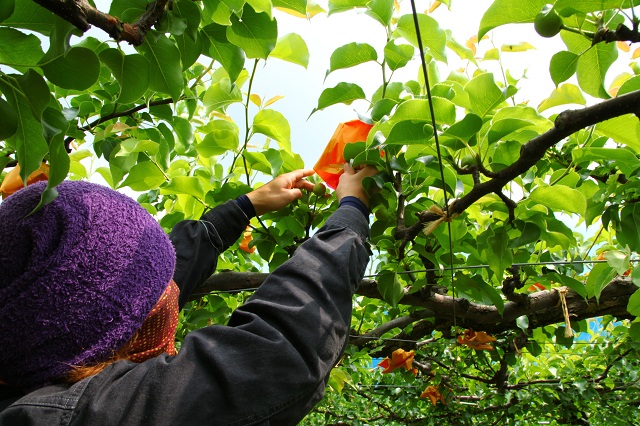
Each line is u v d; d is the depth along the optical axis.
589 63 0.88
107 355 0.60
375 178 1.03
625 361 3.37
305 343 0.61
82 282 0.58
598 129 1.02
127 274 0.61
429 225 1.03
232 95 1.25
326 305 0.67
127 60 0.77
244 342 0.59
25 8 0.64
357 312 2.88
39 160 0.68
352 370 3.38
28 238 0.62
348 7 1.09
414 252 1.64
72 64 0.66
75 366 0.58
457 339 2.16
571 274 1.77
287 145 1.28
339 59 1.11
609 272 1.33
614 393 3.70
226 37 0.98
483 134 1.04
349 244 0.77
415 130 0.94
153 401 0.53
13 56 0.68
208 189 1.43
